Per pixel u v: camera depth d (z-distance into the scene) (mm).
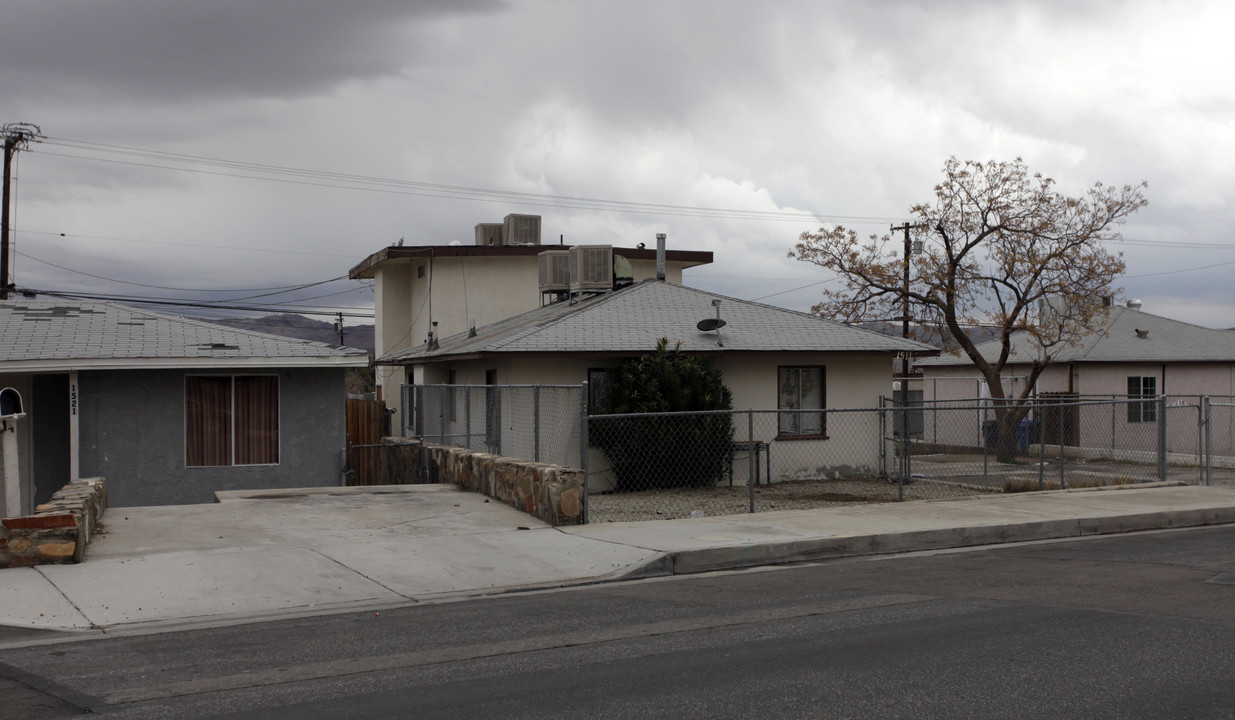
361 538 10938
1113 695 5371
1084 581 9055
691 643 6695
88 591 8359
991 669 5922
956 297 26938
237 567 9375
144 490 16219
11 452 11039
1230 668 5918
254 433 16938
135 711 5250
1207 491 16469
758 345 19500
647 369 18578
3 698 5512
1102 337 32969
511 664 6184
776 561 10570
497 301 30641
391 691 5594
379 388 33031
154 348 16125
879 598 8266
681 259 32531
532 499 12484
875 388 21031
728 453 18766
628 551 10289
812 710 5141
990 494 16703
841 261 28188
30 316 17516
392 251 30156
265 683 5801
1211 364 31344
